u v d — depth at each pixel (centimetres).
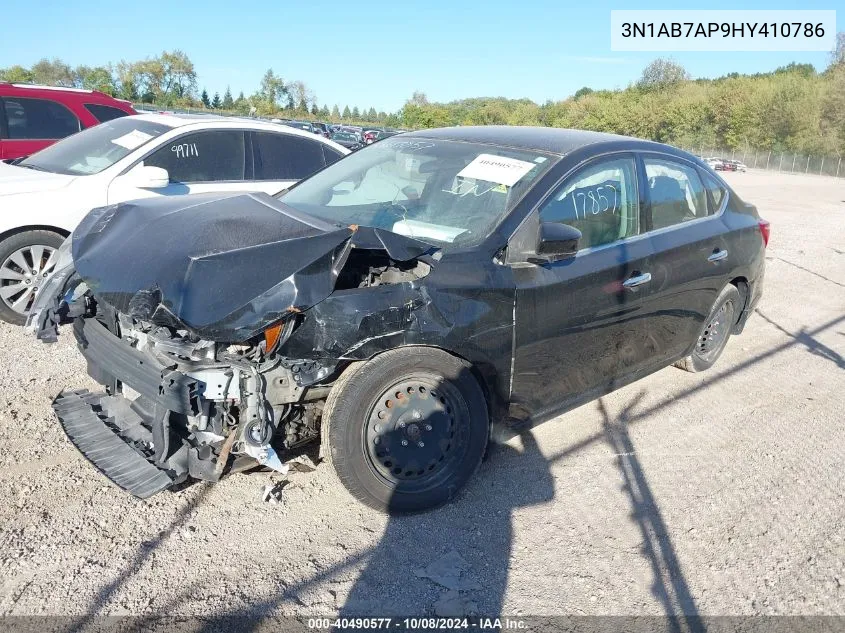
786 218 1705
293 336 296
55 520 323
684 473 405
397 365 321
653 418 477
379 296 314
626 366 439
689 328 488
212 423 306
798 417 492
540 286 362
